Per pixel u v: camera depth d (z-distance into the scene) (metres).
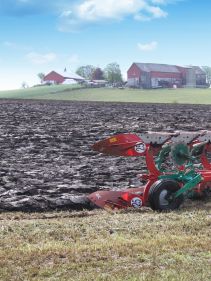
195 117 46.66
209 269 9.19
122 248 10.01
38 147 23.34
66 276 8.98
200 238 10.64
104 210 12.98
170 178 13.17
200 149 13.79
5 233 10.88
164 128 34.19
